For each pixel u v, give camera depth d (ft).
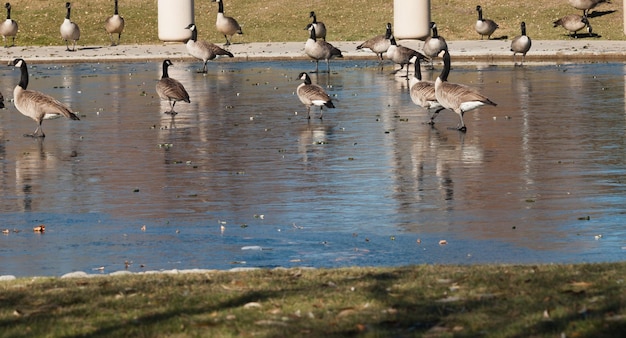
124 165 62.18
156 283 33.63
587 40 148.66
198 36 163.94
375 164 61.26
